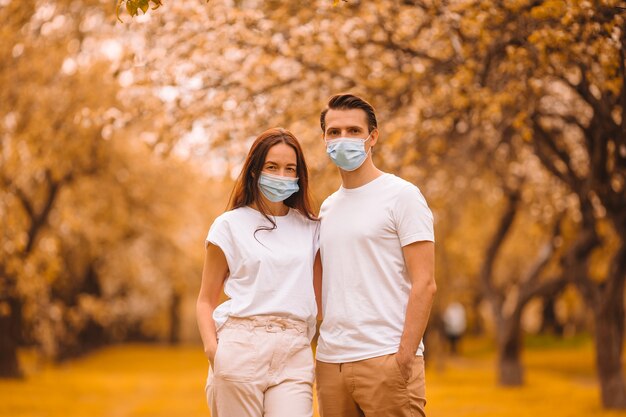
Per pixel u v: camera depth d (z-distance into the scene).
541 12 5.71
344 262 4.07
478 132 9.14
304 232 4.26
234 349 4.03
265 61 7.51
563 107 9.91
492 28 6.68
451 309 27.64
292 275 4.11
